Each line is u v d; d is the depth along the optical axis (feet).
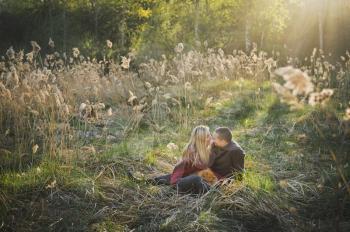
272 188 20.68
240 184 20.31
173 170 21.47
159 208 18.84
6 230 16.90
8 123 27.99
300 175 22.54
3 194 18.79
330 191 20.16
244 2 82.99
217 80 43.86
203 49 78.23
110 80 42.78
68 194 19.58
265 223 17.98
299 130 30.14
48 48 83.15
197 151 21.39
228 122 33.35
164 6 89.20
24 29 87.86
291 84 11.02
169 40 84.07
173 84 43.70
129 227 17.63
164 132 30.19
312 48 89.51
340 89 39.17
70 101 33.91
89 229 17.17
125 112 33.32
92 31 88.58
